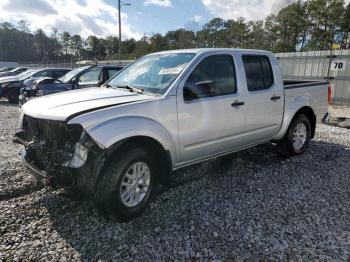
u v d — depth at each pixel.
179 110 3.60
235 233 3.10
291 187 4.21
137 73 4.29
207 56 4.02
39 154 3.29
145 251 2.82
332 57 14.72
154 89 3.72
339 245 2.88
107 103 3.29
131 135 3.13
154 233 3.11
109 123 3.04
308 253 2.77
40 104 3.51
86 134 2.95
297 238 3.00
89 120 2.98
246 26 56.72
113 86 4.25
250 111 4.45
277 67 5.00
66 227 3.19
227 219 3.37
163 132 3.44
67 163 2.95
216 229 3.18
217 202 3.77
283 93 5.03
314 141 6.64
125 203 3.23
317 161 5.30
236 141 4.39
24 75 14.94
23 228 3.15
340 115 11.42
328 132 7.65
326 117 6.14
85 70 9.28
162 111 3.45
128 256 2.75
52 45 106.44
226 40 59.06
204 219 3.37
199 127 3.82
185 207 3.65
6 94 13.51
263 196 3.94
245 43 55.16
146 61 4.50
